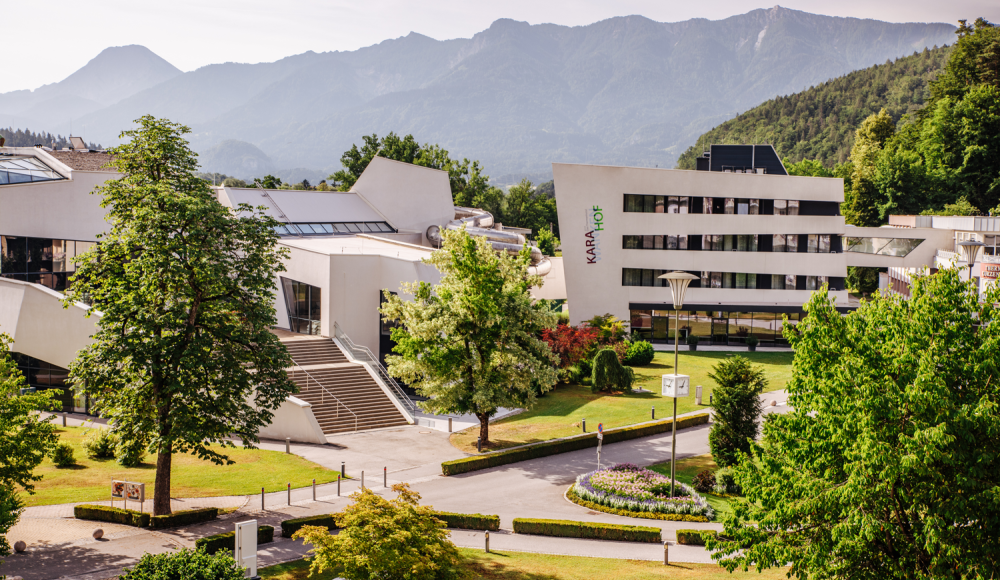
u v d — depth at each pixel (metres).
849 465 14.37
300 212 70.00
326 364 47.16
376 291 51.34
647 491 29.75
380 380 45.94
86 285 26.42
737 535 16.30
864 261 84.69
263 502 27.52
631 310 69.62
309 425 38.81
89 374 25.11
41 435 22.72
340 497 29.55
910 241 82.56
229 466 33.91
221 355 26.70
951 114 104.94
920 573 13.84
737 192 68.38
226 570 15.91
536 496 30.34
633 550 24.19
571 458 36.19
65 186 52.78
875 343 15.65
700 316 69.62
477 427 42.44
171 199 24.08
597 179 67.56
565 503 29.48
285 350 27.72
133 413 25.62
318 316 51.50
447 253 40.91
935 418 13.56
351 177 114.31
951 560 13.71
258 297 27.59
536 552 23.75
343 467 32.44
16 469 22.00
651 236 68.56
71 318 42.62
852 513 13.95
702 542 24.91
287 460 35.22
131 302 24.94
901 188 105.00
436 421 43.66
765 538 16.00
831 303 16.80
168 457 25.72
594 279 68.62
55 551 21.83
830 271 69.00
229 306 26.64
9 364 25.05
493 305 36.53
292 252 53.22
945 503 13.46
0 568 20.33
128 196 25.73
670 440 39.69
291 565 21.64
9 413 21.72
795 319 68.69
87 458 34.31
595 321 61.38
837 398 15.34
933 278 15.55
